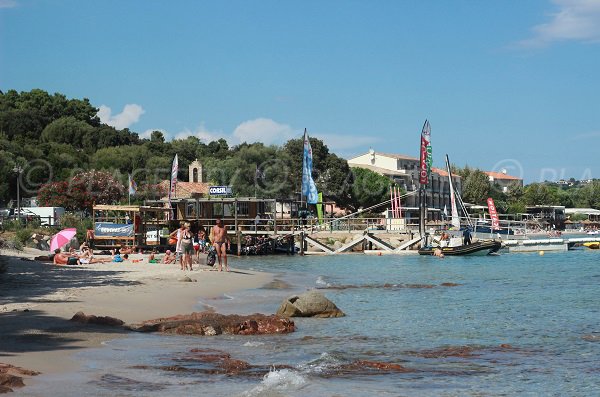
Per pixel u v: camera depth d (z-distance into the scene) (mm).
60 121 138125
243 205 74375
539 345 17547
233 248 70562
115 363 13797
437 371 14266
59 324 17828
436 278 40812
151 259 44094
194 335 17969
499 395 12352
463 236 72312
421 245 71125
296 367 14055
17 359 13562
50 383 11836
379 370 14156
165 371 13273
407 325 20859
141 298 24516
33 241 53562
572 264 55469
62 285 27719
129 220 63031
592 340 18297
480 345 17469
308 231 72938
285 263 56906
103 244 57344
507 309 25156
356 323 21188
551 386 13086
